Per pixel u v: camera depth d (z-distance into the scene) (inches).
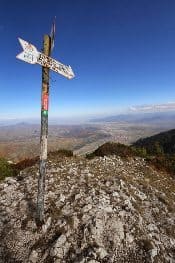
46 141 64.4
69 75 69.8
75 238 62.2
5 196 86.7
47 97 62.7
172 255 63.4
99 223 66.4
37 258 57.3
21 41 52.6
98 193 84.6
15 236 64.1
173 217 84.4
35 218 68.7
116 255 58.0
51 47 62.0
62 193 83.8
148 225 72.6
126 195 86.8
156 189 107.7
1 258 58.6
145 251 60.4
